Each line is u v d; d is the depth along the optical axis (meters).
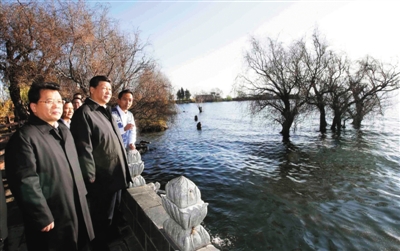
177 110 20.75
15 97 11.20
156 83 17.12
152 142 19.33
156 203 2.65
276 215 6.84
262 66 18.61
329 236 5.80
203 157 14.09
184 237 1.78
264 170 11.30
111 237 2.75
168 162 13.17
